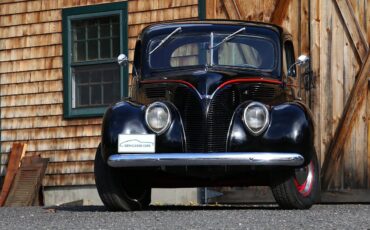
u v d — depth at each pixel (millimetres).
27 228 12953
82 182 26938
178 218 13727
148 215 14641
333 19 23453
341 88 23375
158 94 16344
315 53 23547
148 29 18250
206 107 15711
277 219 13312
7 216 16281
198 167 15805
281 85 17109
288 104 16047
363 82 23156
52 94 27688
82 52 27453
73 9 27422
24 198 26891
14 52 28391
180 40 17844
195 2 25406
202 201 24344
